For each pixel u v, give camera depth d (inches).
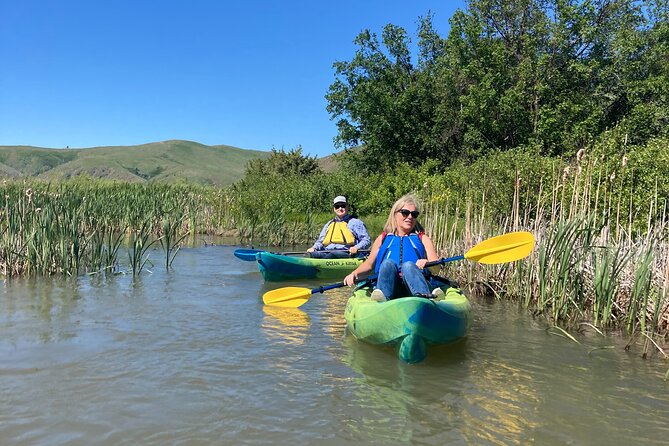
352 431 118.0
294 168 1508.4
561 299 222.2
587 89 836.0
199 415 124.9
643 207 298.4
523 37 847.1
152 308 236.1
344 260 345.1
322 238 374.3
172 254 435.8
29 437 112.5
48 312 223.3
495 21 893.2
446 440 114.7
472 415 127.7
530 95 836.6
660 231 226.8
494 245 202.5
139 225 514.9
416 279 182.1
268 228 572.4
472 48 884.6
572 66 802.2
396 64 1047.6
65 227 327.3
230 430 117.4
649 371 162.1
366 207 804.6
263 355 171.3
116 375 150.4
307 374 154.4
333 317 228.7
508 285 276.5
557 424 123.5
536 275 257.6
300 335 197.2
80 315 219.0
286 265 324.2
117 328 200.5
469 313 190.4
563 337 200.2
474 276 299.6
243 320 218.8
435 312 166.9
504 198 392.5
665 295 197.3
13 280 296.7
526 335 202.2
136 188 634.2
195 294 271.9
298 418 124.2
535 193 385.4
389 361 167.9
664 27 795.4
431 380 151.3
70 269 318.3
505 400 137.3
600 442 115.0
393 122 1005.2
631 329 208.4
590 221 229.5
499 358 173.0
